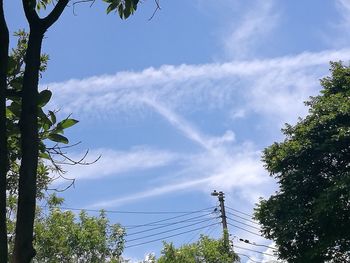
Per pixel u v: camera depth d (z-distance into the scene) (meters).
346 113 17.69
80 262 17.39
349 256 17.33
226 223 32.25
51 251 16.05
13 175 4.61
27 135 3.47
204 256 25.45
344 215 16.75
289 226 17.34
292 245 18.06
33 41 3.72
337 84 19.44
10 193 4.61
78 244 17.33
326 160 18.08
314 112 18.83
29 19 3.75
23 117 3.52
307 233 17.89
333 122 17.95
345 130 17.08
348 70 19.31
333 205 16.03
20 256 3.19
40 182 4.88
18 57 4.47
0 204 3.21
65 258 16.70
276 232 17.75
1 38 3.54
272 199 18.39
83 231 17.58
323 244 16.94
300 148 18.00
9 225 6.24
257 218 18.50
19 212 3.29
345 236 16.92
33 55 3.68
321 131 18.05
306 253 17.36
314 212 16.52
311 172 17.98
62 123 4.01
